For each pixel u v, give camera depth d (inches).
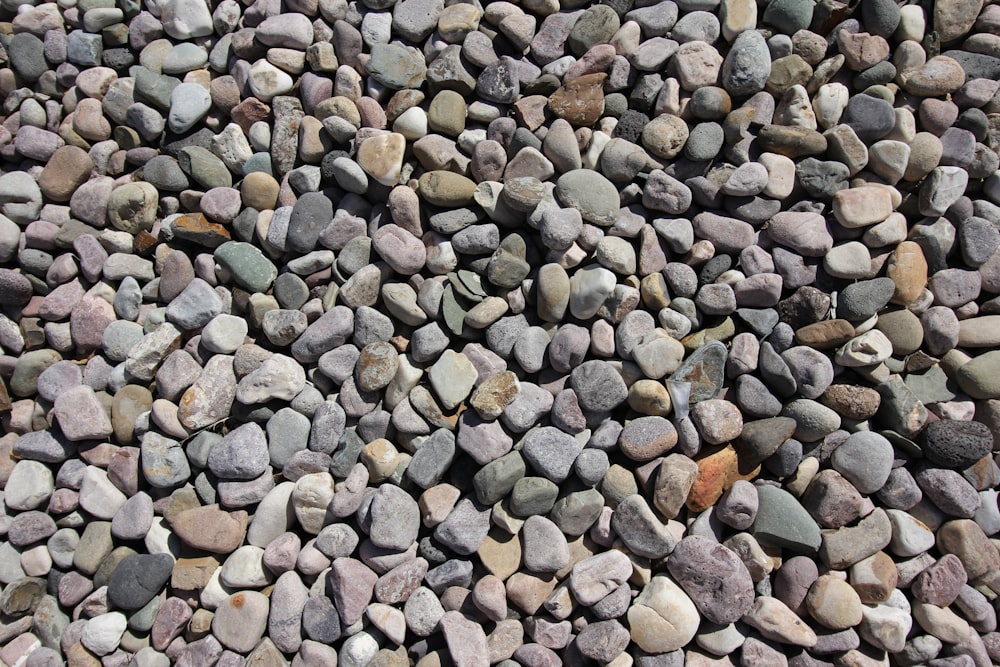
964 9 22.4
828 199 21.5
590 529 20.2
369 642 19.6
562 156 21.7
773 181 21.3
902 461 20.4
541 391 20.7
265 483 20.6
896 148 21.4
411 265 21.3
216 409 21.0
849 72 22.4
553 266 20.9
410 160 22.4
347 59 22.6
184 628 20.3
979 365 20.8
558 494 20.2
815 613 19.5
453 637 19.2
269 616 19.9
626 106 22.3
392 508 19.8
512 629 19.7
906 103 22.4
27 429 22.3
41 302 22.8
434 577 19.8
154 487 21.0
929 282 21.6
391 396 21.0
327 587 19.9
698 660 19.5
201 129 23.3
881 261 21.4
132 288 22.1
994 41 22.5
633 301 20.9
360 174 21.6
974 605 20.0
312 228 21.6
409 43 22.9
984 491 20.6
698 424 20.0
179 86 22.9
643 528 19.6
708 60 21.9
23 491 21.3
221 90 23.0
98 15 23.8
